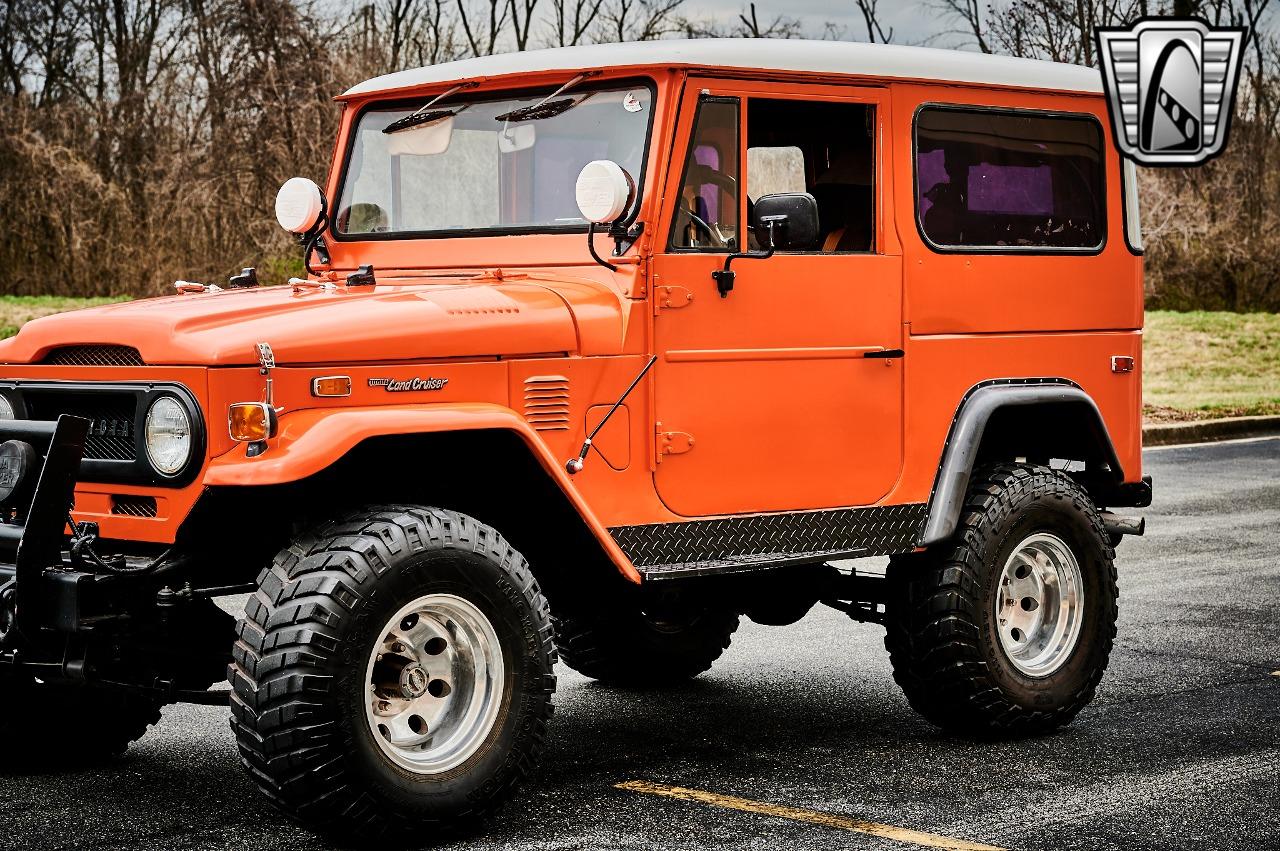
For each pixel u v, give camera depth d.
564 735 5.78
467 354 4.63
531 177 5.30
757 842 4.46
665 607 5.84
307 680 4.13
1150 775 5.18
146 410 4.38
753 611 5.91
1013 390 5.77
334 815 4.23
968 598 5.60
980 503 5.69
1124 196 6.19
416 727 4.46
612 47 5.14
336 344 4.41
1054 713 5.72
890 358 5.48
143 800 4.91
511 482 4.88
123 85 20.97
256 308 4.55
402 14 21.31
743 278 5.13
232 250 20.62
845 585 5.89
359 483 4.74
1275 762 5.33
